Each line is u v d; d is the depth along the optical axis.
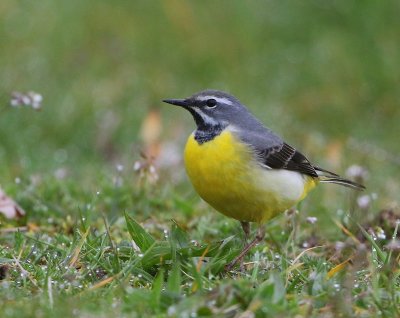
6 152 16.38
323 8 21.22
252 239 11.58
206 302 8.32
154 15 21.05
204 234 11.81
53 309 8.23
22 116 17.48
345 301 8.60
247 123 11.34
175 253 9.66
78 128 17.81
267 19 21.22
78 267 9.88
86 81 19.06
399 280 9.65
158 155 16.23
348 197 13.90
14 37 19.84
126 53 20.20
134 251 10.12
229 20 21.06
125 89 19.12
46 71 19.09
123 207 12.82
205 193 10.92
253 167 10.71
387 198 15.02
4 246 10.82
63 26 20.30
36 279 9.40
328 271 10.00
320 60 20.36
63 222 12.05
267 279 9.38
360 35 20.73
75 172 15.58
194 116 11.47
